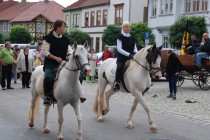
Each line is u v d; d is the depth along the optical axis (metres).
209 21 35.19
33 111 9.66
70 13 64.25
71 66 7.96
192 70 19.89
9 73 19.48
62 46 8.57
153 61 9.16
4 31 85.56
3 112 12.07
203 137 9.05
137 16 49.53
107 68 10.66
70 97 8.07
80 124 8.11
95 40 56.69
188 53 20.58
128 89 9.84
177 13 38.94
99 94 10.88
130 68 9.70
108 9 53.50
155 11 42.75
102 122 10.69
